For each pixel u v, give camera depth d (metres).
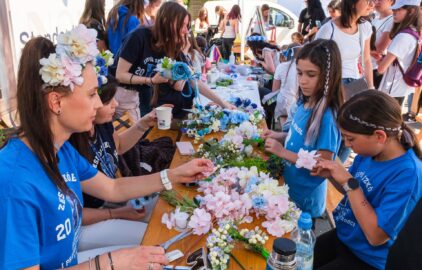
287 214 1.44
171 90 2.89
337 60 1.81
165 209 1.57
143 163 2.40
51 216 1.05
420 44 3.56
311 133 1.84
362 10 3.07
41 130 1.01
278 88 4.46
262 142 2.24
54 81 0.97
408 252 1.07
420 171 1.36
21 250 0.95
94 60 1.11
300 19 8.11
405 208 1.32
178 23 2.80
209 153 2.01
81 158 1.47
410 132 1.43
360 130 1.40
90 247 1.81
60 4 3.40
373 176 1.48
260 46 5.75
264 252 1.26
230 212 1.43
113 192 1.57
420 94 4.16
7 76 2.53
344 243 1.62
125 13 3.69
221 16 9.45
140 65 2.98
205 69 4.36
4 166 0.96
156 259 1.12
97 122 1.84
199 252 1.26
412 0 3.44
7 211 0.94
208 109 2.73
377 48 4.19
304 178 1.93
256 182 1.58
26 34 2.76
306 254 1.19
